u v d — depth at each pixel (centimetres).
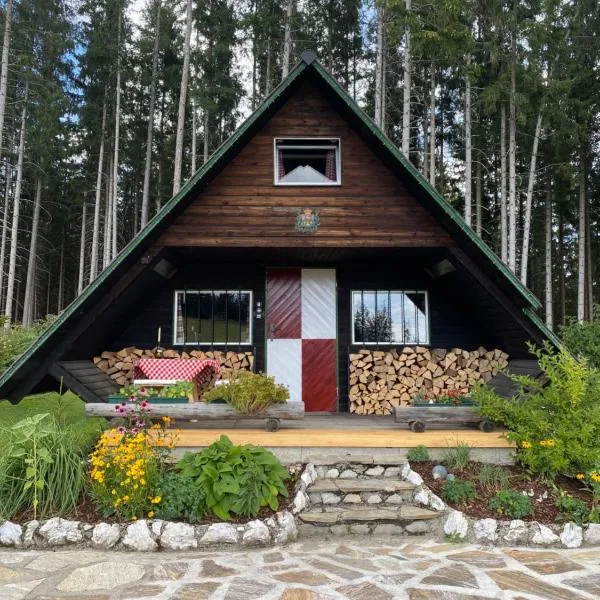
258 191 702
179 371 724
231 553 416
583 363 554
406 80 1403
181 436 560
